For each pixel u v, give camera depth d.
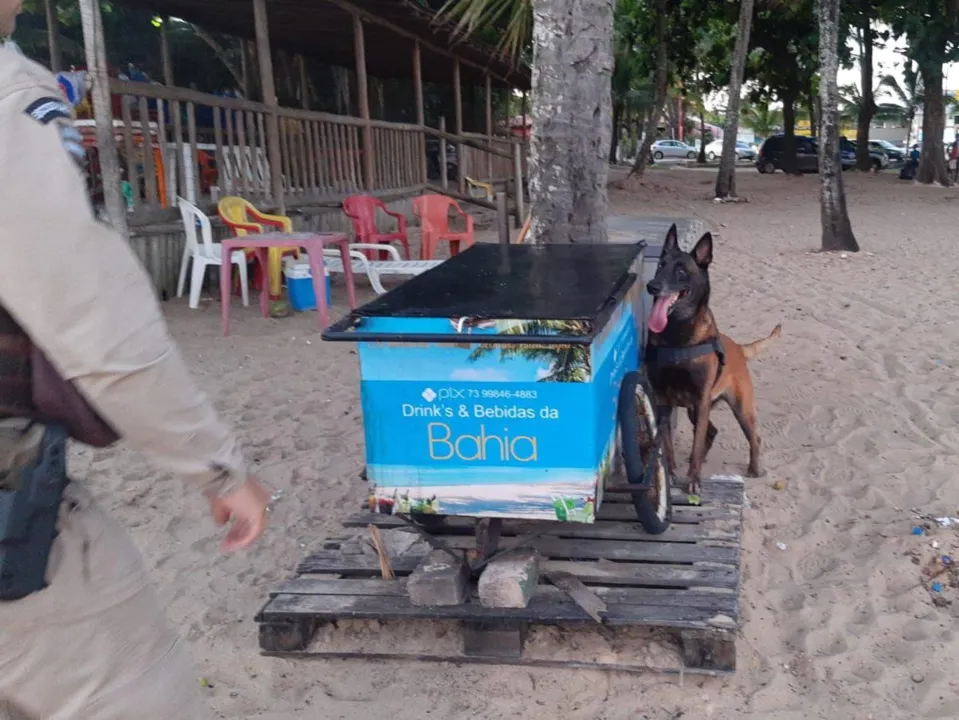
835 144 12.33
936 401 5.98
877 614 3.62
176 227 9.23
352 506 4.72
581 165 5.31
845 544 4.20
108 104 7.93
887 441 5.35
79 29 16.28
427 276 3.72
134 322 1.50
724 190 21.84
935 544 4.10
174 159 9.55
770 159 34.88
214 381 6.69
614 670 3.26
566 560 3.65
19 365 1.56
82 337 1.45
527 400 3.00
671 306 3.96
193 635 3.58
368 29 14.40
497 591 3.24
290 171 11.31
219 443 1.64
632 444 3.46
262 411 6.12
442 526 3.85
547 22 5.20
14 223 1.41
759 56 32.69
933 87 25.55
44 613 1.62
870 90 32.50
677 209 19.88
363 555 3.75
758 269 11.22
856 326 8.04
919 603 3.69
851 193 23.38
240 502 1.70
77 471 5.04
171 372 1.54
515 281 3.56
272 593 3.49
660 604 3.28
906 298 9.12
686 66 31.17
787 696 3.15
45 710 1.71
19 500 1.55
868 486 4.75
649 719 3.05
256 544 4.32
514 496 3.10
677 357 4.08
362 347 3.06
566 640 3.42
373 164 13.55
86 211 1.47
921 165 26.25
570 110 5.25
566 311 2.97
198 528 4.48
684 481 4.42
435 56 17.45
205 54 18.36
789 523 4.44
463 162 17.56
